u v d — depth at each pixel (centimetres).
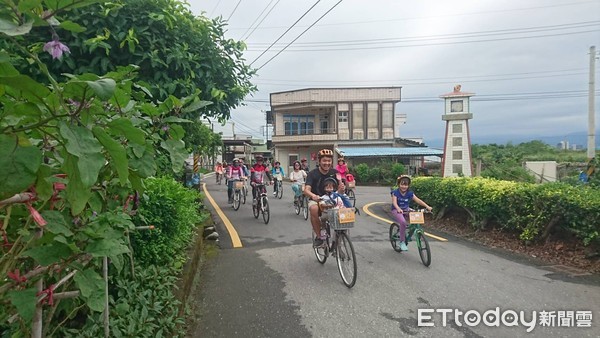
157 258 424
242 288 482
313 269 557
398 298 446
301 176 1157
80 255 181
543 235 651
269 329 372
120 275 347
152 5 544
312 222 569
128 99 180
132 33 483
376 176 2723
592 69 2003
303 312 410
